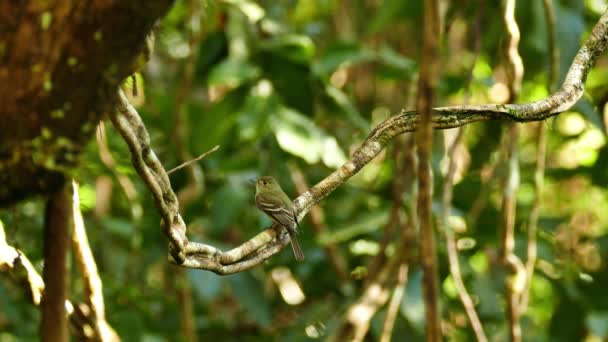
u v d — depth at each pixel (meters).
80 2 3.52
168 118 11.05
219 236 11.48
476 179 11.15
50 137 3.70
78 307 5.64
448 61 12.66
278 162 11.02
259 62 10.61
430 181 4.33
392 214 9.45
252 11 10.21
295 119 10.28
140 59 4.23
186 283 10.24
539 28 9.27
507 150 8.84
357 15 14.25
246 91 10.56
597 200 14.60
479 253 11.66
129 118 4.38
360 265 11.25
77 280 9.25
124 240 11.49
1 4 3.51
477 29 8.75
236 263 5.46
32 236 9.70
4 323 10.71
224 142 10.73
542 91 11.91
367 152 5.93
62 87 3.62
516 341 8.27
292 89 10.66
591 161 12.54
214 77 10.04
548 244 11.62
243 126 10.17
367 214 10.45
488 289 10.48
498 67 13.37
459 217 10.55
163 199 4.56
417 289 9.72
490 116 5.78
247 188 11.29
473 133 12.56
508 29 7.69
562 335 11.34
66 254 4.16
